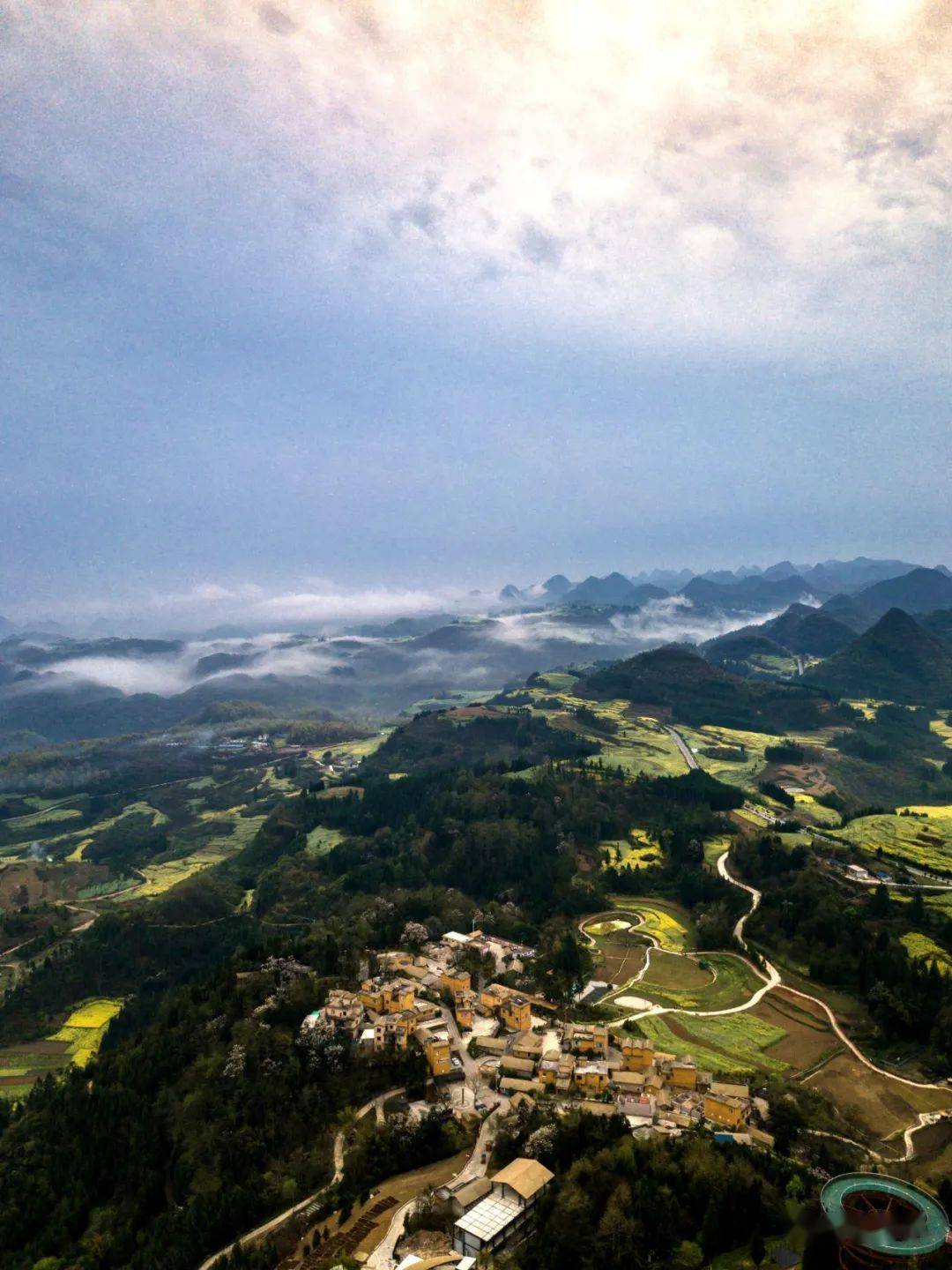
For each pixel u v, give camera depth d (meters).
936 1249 78.81
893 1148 124.44
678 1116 123.69
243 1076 142.75
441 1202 107.38
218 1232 113.50
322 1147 128.50
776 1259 92.12
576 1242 97.06
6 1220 129.25
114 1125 142.12
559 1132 114.81
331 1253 103.25
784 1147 116.94
